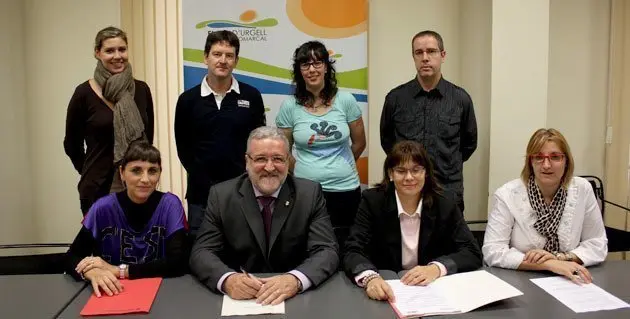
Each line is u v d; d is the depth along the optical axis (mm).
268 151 1909
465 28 3580
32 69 3576
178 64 3410
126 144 2361
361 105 3420
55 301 1715
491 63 3229
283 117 2650
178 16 3383
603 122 3705
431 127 2658
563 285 1813
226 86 2479
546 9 3133
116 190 2406
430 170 2082
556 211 2096
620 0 3516
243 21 3336
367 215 2135
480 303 1626
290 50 3369
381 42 3686
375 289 1723
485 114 3361
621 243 3141
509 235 2152
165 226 2047
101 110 2383
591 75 3668
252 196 1999
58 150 3662
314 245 2000
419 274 1846
